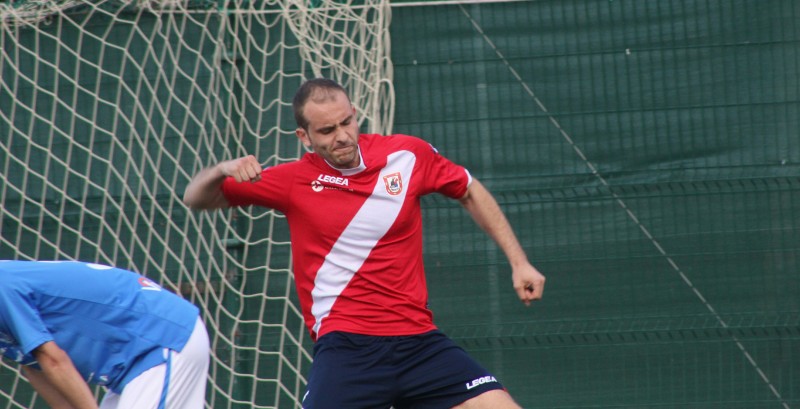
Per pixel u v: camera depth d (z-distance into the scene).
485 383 13.52
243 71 19.89
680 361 19.45
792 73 19.38
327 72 19.81
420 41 19.92
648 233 19.53
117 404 12.88
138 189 19.77
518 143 19.75
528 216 19.69
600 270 19.58
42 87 19.78
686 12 19.56
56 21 19.86
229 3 20.08
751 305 19.34
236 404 19.69
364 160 13.34
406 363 13.46
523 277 13.89
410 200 13.50
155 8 19.91
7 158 19.70
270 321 19.80
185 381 12.66
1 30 19.75
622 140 19.61
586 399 19.55
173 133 19.81
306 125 12.84
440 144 19.84
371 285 13.40
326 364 13.31
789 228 19.30
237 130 19.86
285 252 19.84
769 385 19.28
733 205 19.42
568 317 19.59
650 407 19.44
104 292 12.38
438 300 19.77
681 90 19.53
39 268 12.18
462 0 19.83
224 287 19.78
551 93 19.73
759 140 19.41
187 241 19.77
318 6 20.00
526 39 19.80
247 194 13.33
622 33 19.66
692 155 19.48
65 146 19.80
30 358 12.52
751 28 19.45
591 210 19.62
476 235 19.73
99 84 19.83
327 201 13.34
